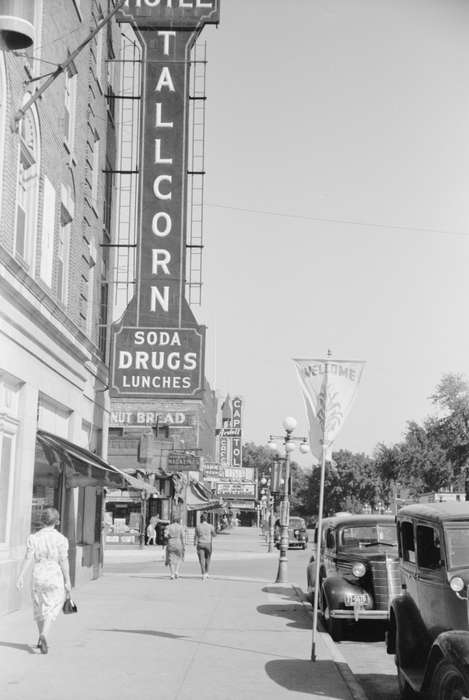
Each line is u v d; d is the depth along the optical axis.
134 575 26.36
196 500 63.41
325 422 10.88
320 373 10.98
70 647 11.01
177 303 21.53
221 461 95.69
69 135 19.72
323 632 13.48
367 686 10.25
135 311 21.50
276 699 8.42
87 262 22.08
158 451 50.84
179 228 21.75
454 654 6.85
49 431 18.28
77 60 19.84
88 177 21.95
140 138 22.12
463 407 66.69
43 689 8.41
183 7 22.38
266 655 11.01
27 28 8.39
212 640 12.14
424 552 8.81
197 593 19.98
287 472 25.33
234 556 42.91
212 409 91.69
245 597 19.27
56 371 17.92
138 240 21.75
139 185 21.95
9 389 14.67
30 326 15.38
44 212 16.69
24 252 15.86
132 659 10.29
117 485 20.31
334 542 14.94
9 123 13.80
